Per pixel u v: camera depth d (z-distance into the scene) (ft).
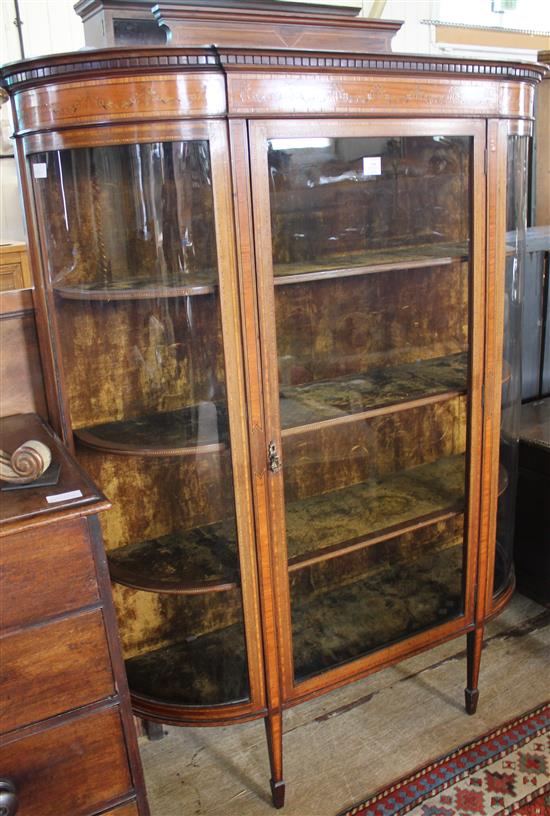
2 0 8.31
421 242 4.96
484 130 4.78
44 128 4.12
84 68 3.85
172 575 4.86
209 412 4.52
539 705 5.94
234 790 5.27
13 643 3.59
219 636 5.00
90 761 3.96
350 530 5.14
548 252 7.39
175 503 4.90
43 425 4.86
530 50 9.91
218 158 3.97
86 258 4.54
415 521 5.32
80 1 4.77
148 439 4.72
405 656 5.41
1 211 8.95
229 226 4.08
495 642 6.74
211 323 4.29
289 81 4.02
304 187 4.35
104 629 3.80
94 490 3.77
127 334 4.62
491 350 5.24
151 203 4.19
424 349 5.32
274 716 4.96
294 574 5.22
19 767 3.77
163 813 5.08
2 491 3.79
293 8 4.78
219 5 4.50
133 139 3.96
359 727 5.79
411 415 5.40
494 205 4.94
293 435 4.74
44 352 4.96
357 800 5.11
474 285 5.01
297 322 4.76
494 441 5.49
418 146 4.65
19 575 3.52
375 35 5.01
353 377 5.18
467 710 5.87
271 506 4.67
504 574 6.11
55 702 3.77
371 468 5.40
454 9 9.28
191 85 3.86
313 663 5.11
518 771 5.31
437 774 5.30
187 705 4.89
